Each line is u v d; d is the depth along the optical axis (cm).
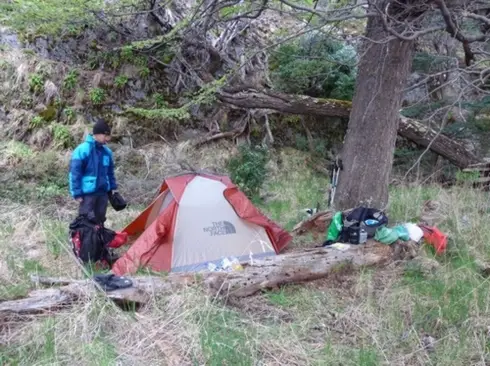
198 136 1066
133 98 1074
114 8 983
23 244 578
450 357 375
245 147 941
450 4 493
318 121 1150
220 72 1131
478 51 541
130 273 505
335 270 507
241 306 446
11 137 971
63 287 410
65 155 934
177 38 1041
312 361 365
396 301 456
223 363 352
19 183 803
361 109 654
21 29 1059
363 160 652
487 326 409
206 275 459
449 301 450
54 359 345
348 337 407
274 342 386
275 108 1020
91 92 1035
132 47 1005
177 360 356
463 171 922
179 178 577
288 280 485
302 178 996
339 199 673
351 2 581
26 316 388
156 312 407
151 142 1036
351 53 1052
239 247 557
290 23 1180
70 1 911
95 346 361
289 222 720
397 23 488
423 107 954
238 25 1153
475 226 621
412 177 968
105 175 558
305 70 1050
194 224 542
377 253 537
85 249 524
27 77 1016
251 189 850
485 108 946
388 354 382
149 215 607
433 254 562
